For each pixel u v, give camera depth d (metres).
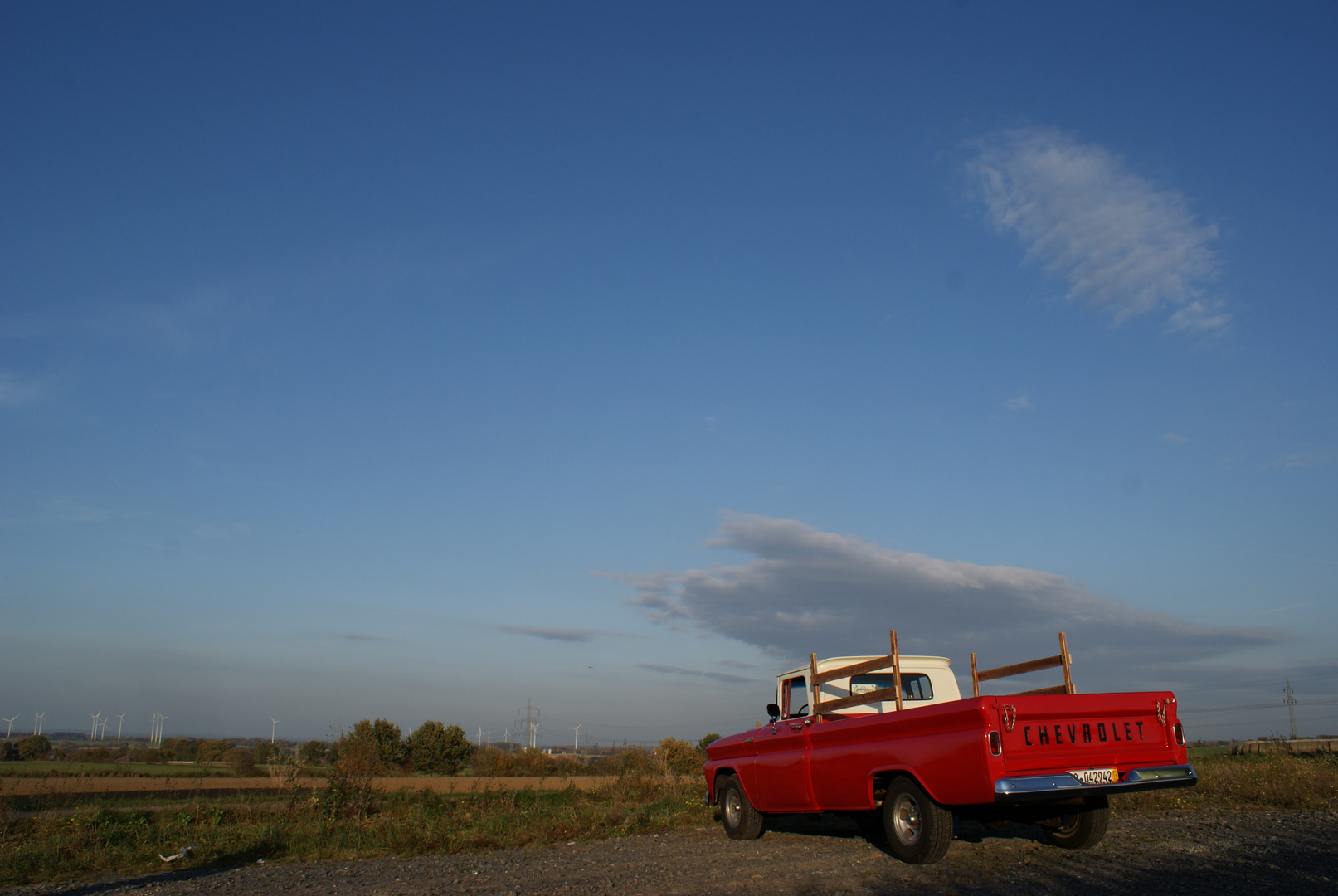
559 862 9.72
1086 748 7.64
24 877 9.84
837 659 11.15
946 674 11.02
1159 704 8.12
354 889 8.12
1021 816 8.50
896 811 8.43
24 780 29.42
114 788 26.53
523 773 49.25
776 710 11.91
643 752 33.69
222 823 14.29
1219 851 8.51
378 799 17.02
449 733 60.56
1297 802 13.35
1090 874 7.45
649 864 9.14
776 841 10.77
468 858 10.58
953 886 7.11
